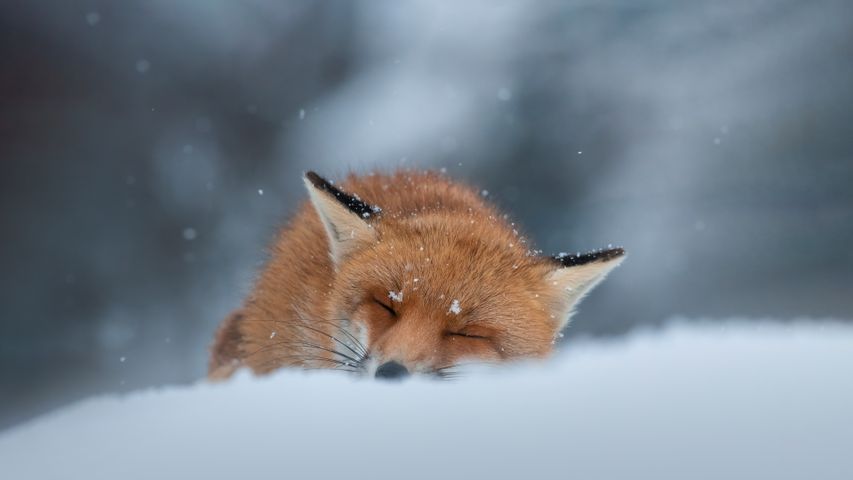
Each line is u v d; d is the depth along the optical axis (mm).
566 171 19234
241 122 20312
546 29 20672
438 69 20609
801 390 2648
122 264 18766
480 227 6176
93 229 18969
